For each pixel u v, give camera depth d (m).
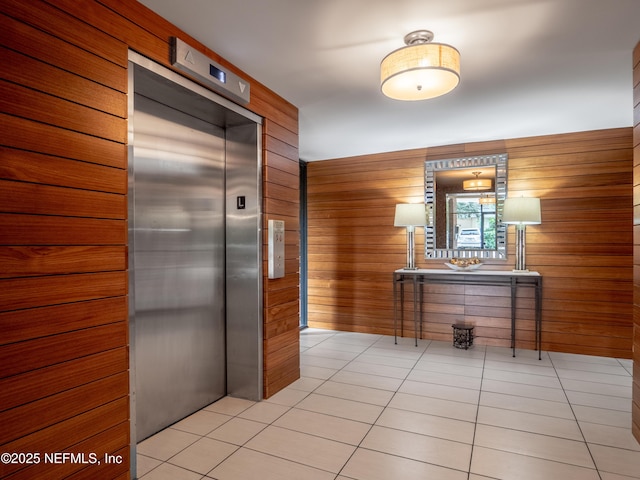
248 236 3.10
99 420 1.81
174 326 2.76
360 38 2.41
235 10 2.12
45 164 1.61
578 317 4.38
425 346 4.73
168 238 2.72
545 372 3.78
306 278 5.81
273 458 2.30
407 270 4.84
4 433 1.47
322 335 5.32
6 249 1.48
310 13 2.15
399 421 2.76
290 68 2.81
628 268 4.20
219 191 3.14
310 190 5.80
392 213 5.29
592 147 4.35
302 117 3.87
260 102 3.06
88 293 1.77
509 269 4.69
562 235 4.45
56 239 1.65
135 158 2.48
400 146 5.02
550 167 4.51
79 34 1.75
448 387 3.40
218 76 2.55
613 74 2.92
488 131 4.38
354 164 5.52
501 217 4.71
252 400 3.12
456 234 4.93
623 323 4.21
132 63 2.02
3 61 1.48
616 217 4.26
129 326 1.98
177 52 2.23
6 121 1.49
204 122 3.00
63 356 1.67
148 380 2.57
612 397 3.18
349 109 3.65
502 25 2.27
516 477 2.11
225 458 2.30
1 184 1.47
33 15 1.58
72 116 1.72
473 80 3.02
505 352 4.46
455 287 4.93
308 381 3.54
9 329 1.49
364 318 5.45
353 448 2.41
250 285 3.10
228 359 3.21
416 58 2.25
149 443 2.47
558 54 2.61
